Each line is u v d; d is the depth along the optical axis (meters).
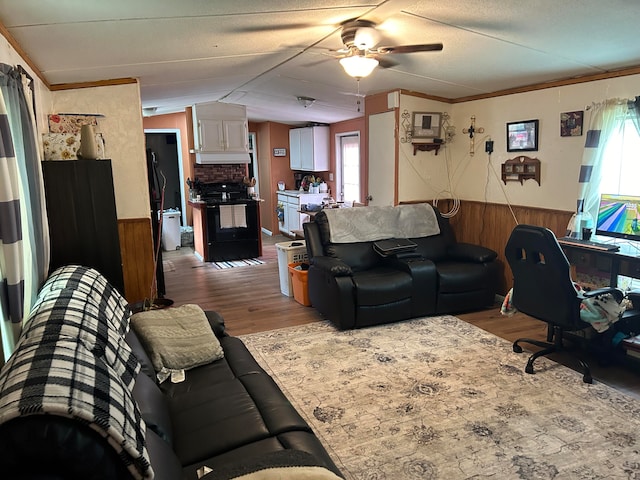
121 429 1.14
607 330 3.10
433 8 2.63
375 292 3.88
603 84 3.67
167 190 8.40
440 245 4.71
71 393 1.11
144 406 1.64
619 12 2.54
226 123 7.26
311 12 2.68
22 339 1.46
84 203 2.89
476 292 4.30
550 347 3.21
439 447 2.30
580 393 2.79
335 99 5.89
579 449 2.25
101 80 3.79
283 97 6.17
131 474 1.12
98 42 2.72
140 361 2.06
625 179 3.61
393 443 2.34
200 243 7.02
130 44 2.89
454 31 3.02
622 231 3.51
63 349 1.33
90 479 1.06
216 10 2.44
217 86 5.33
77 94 3.76
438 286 4.18
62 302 1.76
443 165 5.34
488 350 3.45
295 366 3.22
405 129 5.04
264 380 2.19
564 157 4.03
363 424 2.51
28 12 2.05
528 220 4.43
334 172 8.02
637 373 3.06
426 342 3.62
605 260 3.60
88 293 2.03
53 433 1.01
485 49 3.37
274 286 5.44
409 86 4.80
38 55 2.77
